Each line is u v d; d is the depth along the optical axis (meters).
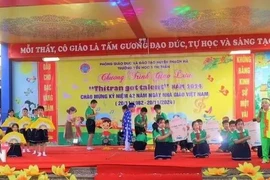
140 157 7.96
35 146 9.19
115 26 9.63
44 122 8.70
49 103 11.48
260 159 7.43
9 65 11.48
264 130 6.92
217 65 11.02
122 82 11.30
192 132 7.94
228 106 10.98
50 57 11.34
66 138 11.30
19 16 8.51
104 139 11.24
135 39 11.10
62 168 6.85
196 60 11.08
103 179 6.75
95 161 7.33
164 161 7.21
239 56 10.96
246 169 6.47
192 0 7.55
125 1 7.53
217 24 9.59
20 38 10.86
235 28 10.05
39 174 6.84
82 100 11.39
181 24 9.53
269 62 10.84
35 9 8.00
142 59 11.22
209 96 11.04
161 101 11.17
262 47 10.63
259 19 9.13
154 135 7.65
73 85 11.43
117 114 11.28
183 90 11.12
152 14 8.58
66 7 7.88
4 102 11.42
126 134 9.77
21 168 6.99
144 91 11.23
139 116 9.64
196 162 7.05
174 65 11.13
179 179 6.61
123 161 7.26
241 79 10.95
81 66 11.41
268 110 6.95
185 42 10.95
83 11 8.20
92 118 10.25
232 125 7.57
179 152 8.85
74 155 8.58
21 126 9.16
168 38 11.00
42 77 11.52
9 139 8.27
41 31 10.05
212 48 10.84
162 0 7.56
